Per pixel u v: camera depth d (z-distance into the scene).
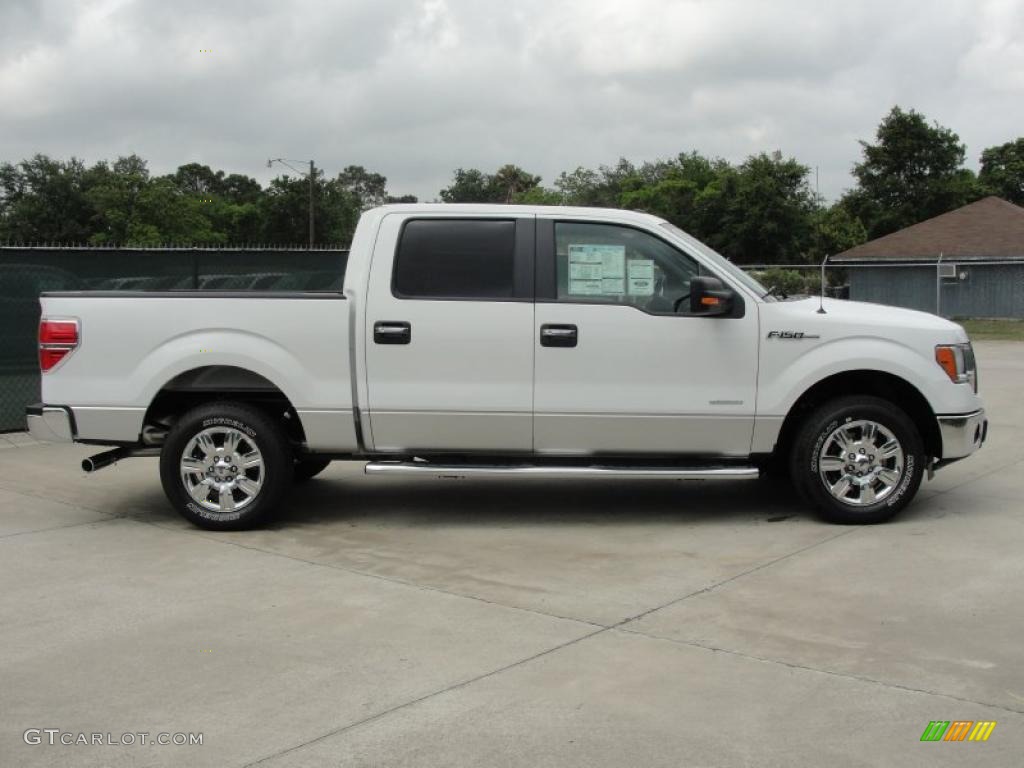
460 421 6.54
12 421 10.71
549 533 6.58
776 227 49.44
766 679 4.14
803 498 6.62
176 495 6.65
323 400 6.57
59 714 3.89
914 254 34.47
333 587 5.46
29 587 5.48
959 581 5.39
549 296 6.50
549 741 3.62
